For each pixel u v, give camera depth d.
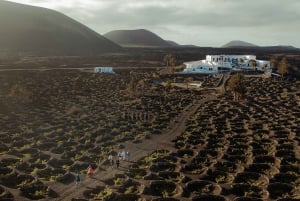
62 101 131.00
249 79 189.50
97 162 68.69
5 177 59.19
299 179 59.03
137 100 136.25
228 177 60.28
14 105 119.94
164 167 65.25
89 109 118.62
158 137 87.75
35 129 92.25
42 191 54.75
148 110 118.81
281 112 113.75
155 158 70.69
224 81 186.25
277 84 173.12
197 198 51.78
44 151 75.31
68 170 63.44
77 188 56.22
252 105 126.25
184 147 78.69
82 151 75.31
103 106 124.06
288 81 186.62
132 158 71.06
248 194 53.56
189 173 62.47
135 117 108.06
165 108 122.31
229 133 90.44
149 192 54.50
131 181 58.16
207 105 127.81
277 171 62.69
